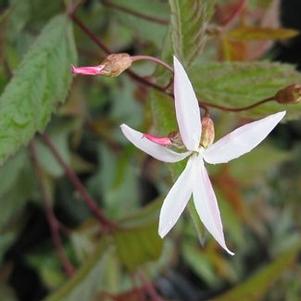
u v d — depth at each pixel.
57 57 0.16
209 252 0.30
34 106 0.16
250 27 0.18
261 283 0.21
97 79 0.25
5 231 0.25
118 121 0.27
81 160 0.27
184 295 0.33
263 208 0.34
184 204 0.13
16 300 0.28
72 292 0.20
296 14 0.33
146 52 0.21
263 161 0.26
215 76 0.15
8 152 0.15
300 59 0.33
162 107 0.15
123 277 0.27
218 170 0.25
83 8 0.23
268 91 0.15
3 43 0.19
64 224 0.29
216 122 0.22
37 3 0.19
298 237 0.37
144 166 0.28
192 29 0.15
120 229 0.20
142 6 0.20
